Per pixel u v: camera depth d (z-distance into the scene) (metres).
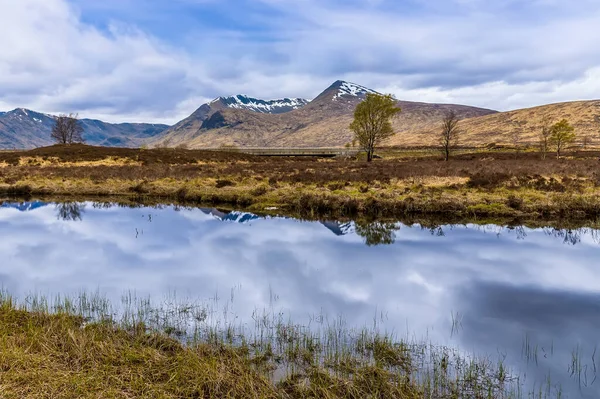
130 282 13.46
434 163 57.59
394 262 15.82
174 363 6.95
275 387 6.68
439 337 9.40
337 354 7.91
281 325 9.80
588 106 194.88
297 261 16.05
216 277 14.05
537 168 42.91
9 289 12.65
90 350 7.19
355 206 25.50
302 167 53.41
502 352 8.66
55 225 23.64
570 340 9.34
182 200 32.91
